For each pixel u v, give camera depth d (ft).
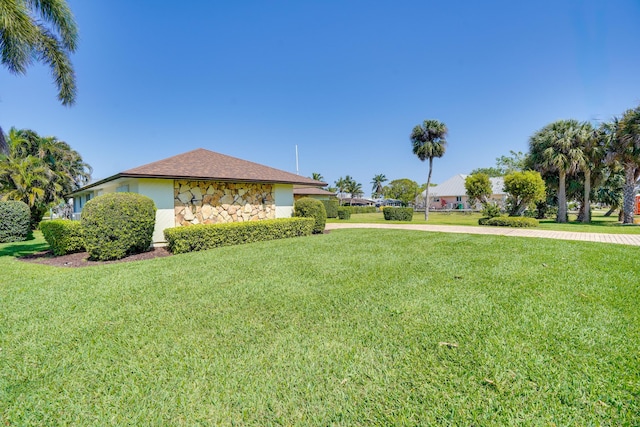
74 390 6.97
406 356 8.04
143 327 10.32
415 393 6.55
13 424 5.93
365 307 11.69
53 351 8.77
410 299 12.54
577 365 7.41
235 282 15.62
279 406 6.28
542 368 7.30
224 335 9.56
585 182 63.57
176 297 13.42
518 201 64.08
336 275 16.71
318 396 6.55
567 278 15.52
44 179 60.18
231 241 30.30
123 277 17.11
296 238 34.27
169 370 7.67
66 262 24.52
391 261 20.26
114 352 8.65
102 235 23.89
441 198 150.30
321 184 46.06
